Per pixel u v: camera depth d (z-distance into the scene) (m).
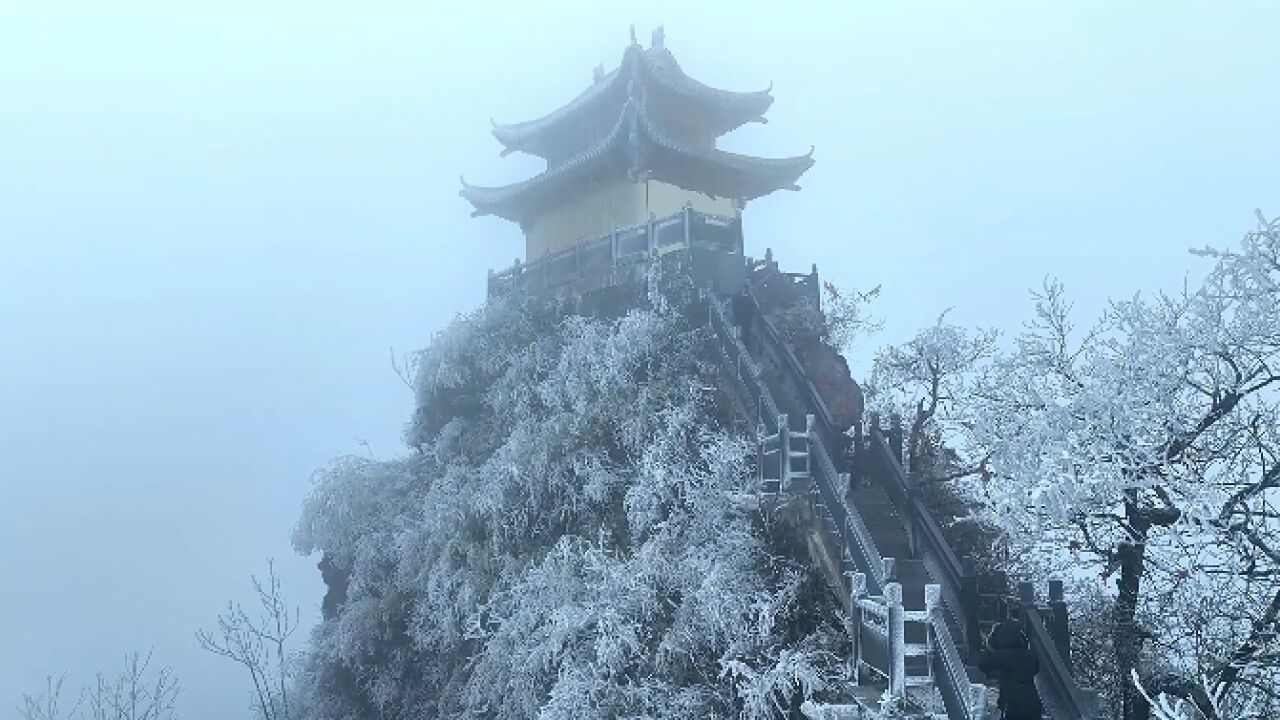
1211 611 11.88
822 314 21.03
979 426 13.24
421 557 20.88
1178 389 11.97
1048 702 10.77
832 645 13.49
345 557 24.33
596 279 22.39
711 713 13.73
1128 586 12.66
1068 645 12.09
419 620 20.38
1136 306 12.42
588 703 14.53
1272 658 10.80
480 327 22.97
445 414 23.80
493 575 18.64
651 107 25.70
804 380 16.70
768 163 25.64
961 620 12.48
